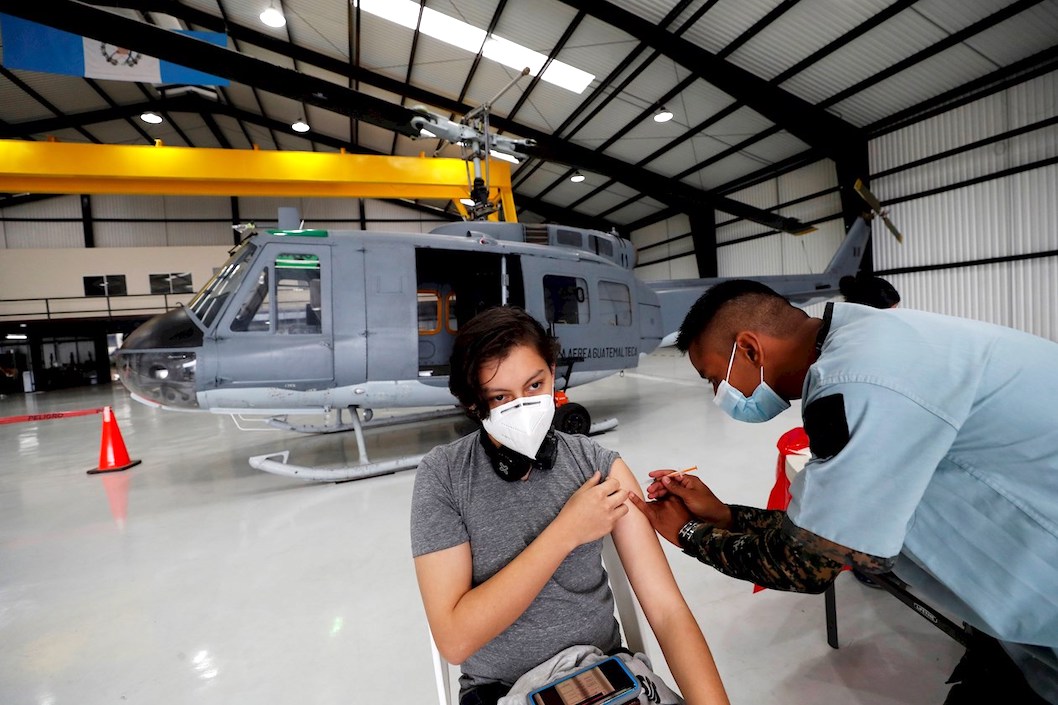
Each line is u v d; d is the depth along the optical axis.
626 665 0.86
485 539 0.91
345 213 20.27
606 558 1.12
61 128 13.80
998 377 0.75
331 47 9.92
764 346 0.99
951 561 0.82
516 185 17.66
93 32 3.74
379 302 3.90
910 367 0.76
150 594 2.38
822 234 12.34
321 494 3.71
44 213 17.20
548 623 0.91
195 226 18.67
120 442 4.90
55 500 3.94
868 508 0.75
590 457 1.03
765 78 9.04
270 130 15.70
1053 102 7.70
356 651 1.90
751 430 5.09
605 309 5.16
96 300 16.50
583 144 12.69
